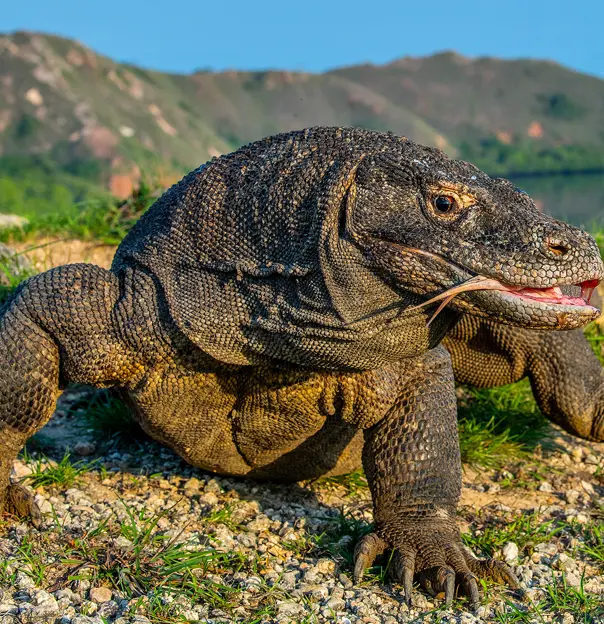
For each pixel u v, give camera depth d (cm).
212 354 483
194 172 518
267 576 475
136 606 425
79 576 450
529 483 647
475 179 457
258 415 514
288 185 470
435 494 504
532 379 677
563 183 4197
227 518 538
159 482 594
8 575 450
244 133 5403
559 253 434
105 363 492
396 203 452
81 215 1022
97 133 4144
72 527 511
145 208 1023
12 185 2242
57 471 577
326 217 451
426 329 461
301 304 456
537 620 446
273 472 574
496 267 433
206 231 486
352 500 593
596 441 683
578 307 433
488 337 669
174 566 459
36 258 908
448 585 457
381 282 446
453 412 524
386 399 501
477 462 669
